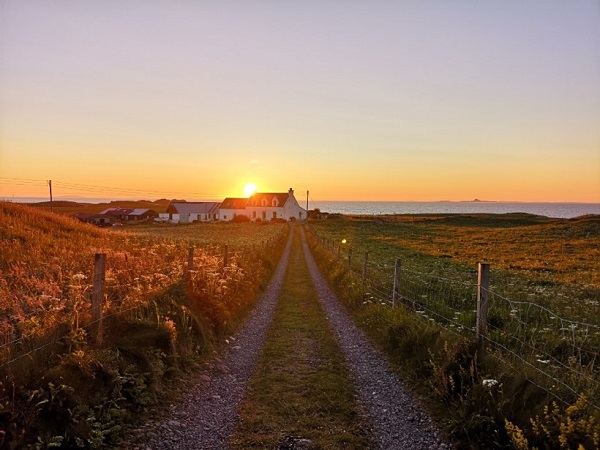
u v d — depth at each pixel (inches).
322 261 1139.3
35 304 327.9
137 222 4168.3
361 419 257.6
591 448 179.9
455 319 414.0
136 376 260.8
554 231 2635.3
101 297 274.2
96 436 207.5
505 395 233.9
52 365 228.5
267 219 4881.9
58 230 943.0
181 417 251.3
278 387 304.0
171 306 374.9
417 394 291.9
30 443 187.2
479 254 1483.8
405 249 1627.7
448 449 223.6
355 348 406.9
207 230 2716.5
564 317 451.2
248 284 657.6
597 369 281.0
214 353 373.7
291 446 223.8
